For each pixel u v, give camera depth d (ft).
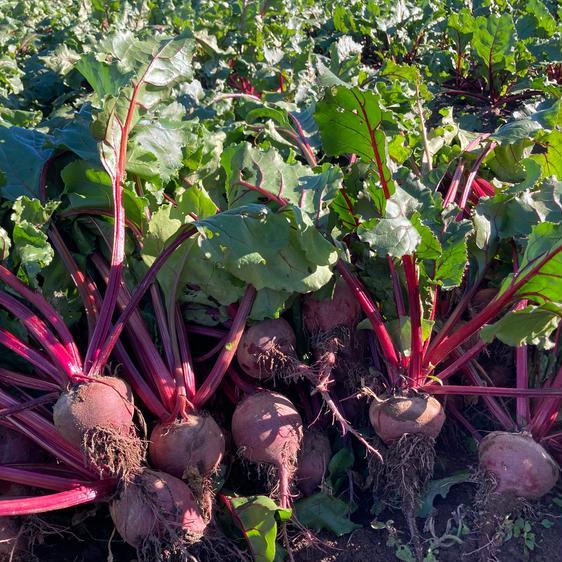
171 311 2.48
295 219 2.37
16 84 4.11
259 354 2.46
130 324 2.47
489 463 2.33
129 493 2.16
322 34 6.38
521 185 2.82
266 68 4.45
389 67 3.29
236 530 2.33
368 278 2.66
